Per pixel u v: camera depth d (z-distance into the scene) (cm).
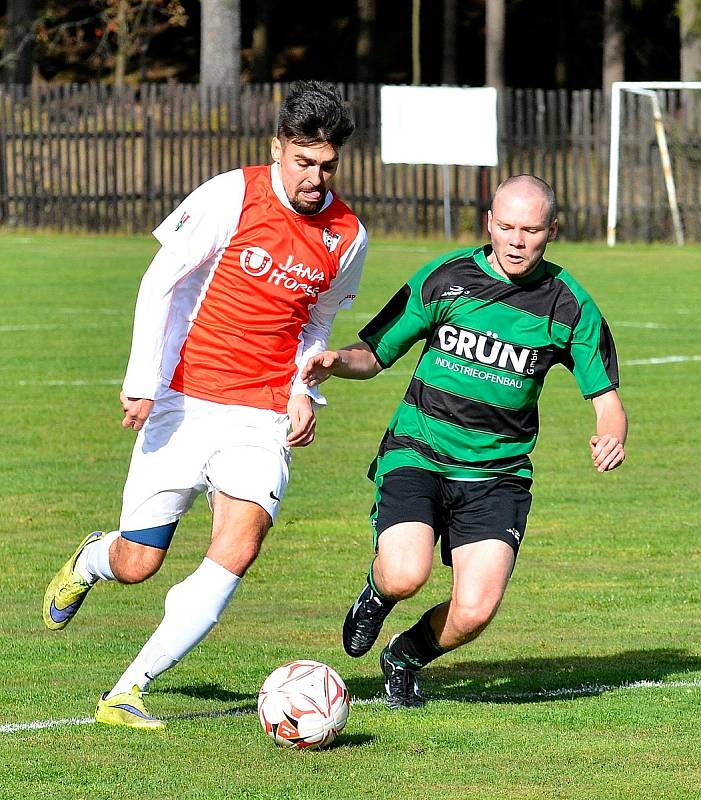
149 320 1605
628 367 4950
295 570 2503
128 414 1608
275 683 1555
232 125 10306
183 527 2828
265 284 1642
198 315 1659
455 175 10044
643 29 17288
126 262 8412
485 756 1527
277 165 1659
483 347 1666
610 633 2119
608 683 1845
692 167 9800
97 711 1628
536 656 1991
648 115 9738
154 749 1537
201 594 1606
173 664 1628
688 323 6028
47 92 10531
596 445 1630
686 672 1895
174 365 1662
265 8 17112
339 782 1437
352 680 1864
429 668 1934
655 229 9825
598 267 8200
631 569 2520
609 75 14588
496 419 1680
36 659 1931
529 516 2941
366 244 1694
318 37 19012
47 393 4359
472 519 1680
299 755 1522
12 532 2748
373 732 1612
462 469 1683
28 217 10738
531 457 3553
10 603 2252
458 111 9788
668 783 1446
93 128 10512
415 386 1719
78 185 10575
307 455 3559
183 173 10369
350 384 4712
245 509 1625
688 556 2612
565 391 4562
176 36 18462
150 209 10531
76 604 1803
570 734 1611
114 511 2939
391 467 1709
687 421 4022
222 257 1642
